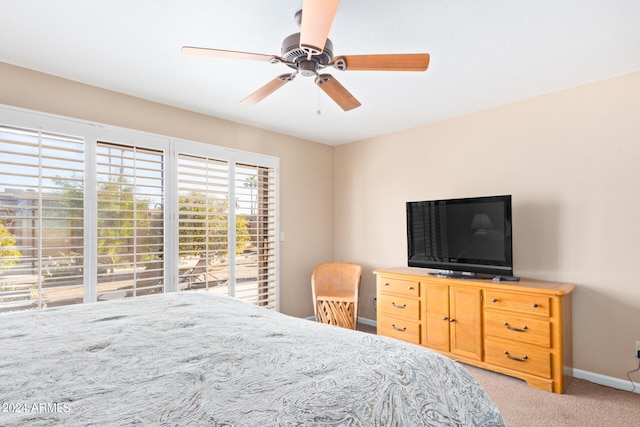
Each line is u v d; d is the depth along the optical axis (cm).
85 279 263
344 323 383
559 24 196
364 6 180
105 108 284
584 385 265
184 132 332
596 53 230
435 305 312
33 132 247
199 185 337
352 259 457
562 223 289
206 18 193
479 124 341
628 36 208
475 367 300
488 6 181
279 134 416
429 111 343
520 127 314
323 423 81
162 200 310
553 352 250
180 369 106
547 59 238
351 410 88
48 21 194
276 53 232
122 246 283
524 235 310
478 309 286
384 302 351
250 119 366
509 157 320
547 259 296
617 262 263
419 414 100
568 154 287
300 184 437
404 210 402
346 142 464
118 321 158
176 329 146
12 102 242
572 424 214
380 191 428
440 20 193
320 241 459
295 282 427
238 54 179
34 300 240
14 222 236
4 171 233
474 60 239
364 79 268
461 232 321
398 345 131
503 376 280
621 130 263
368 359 115
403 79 269
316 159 458
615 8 181
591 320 274
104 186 278
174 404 85
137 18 192
